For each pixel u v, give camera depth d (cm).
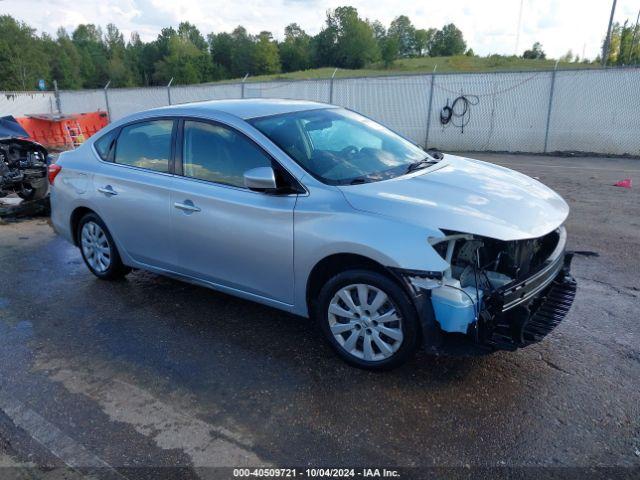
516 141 1658
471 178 377
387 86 1769
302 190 346
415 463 261
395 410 302
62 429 296
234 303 458
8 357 377
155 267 455
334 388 325
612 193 887
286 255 351
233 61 9950
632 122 1491
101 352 380
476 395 312
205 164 400
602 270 510
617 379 325
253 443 280
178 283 509
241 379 339
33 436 292
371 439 279
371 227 311
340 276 333
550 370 336
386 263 304
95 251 514
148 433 290
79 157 506
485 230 296
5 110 2222
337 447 274
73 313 448
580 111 1549
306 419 297
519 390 316
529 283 311
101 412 311
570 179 1048
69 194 507
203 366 357
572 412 295
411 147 448
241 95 1967
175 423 298
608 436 275
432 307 303
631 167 1240
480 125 1694
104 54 12119
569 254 387
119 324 424
